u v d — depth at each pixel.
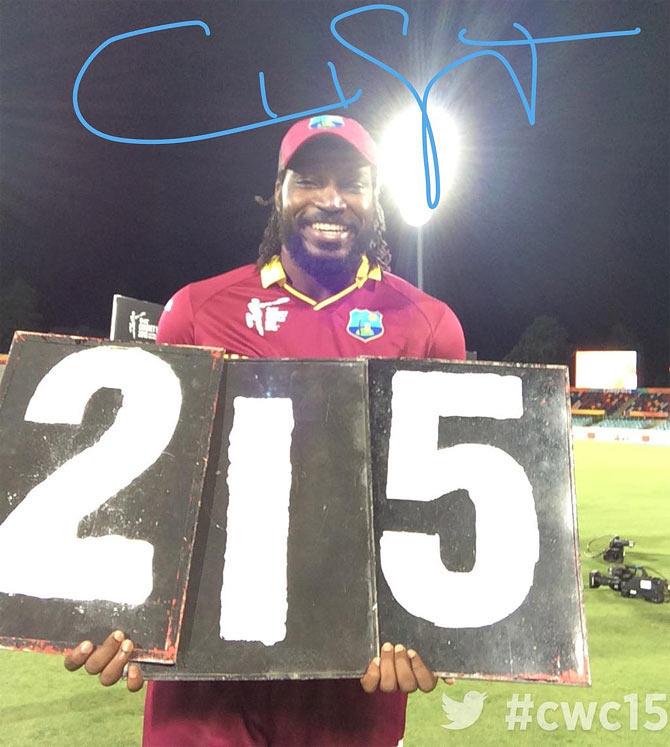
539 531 1.22
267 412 1.28
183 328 1.47
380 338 1.44
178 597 1.12
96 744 2.10
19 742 2.11
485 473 1.25
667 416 23.67
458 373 1.31
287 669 1.11
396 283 1.53
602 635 3.16
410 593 1.17
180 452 1.21
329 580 1.16
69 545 1.14
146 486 1.18
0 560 1.13
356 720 1.26
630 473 9.88
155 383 1.26
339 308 1.44
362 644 1.13
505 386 1.31
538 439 1.28
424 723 2.28
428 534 1.21
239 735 1.23
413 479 1.25
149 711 1.27
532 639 1.15
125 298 5.00
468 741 2.17
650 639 3.11
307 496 1.22
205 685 1.25
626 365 23.72
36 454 1.20
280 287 1.46
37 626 1.10
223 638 1.12
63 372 1.25
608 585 3.92
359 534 1.19
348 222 1.39
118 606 1.11
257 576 1.16
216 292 1.47
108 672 1.08
